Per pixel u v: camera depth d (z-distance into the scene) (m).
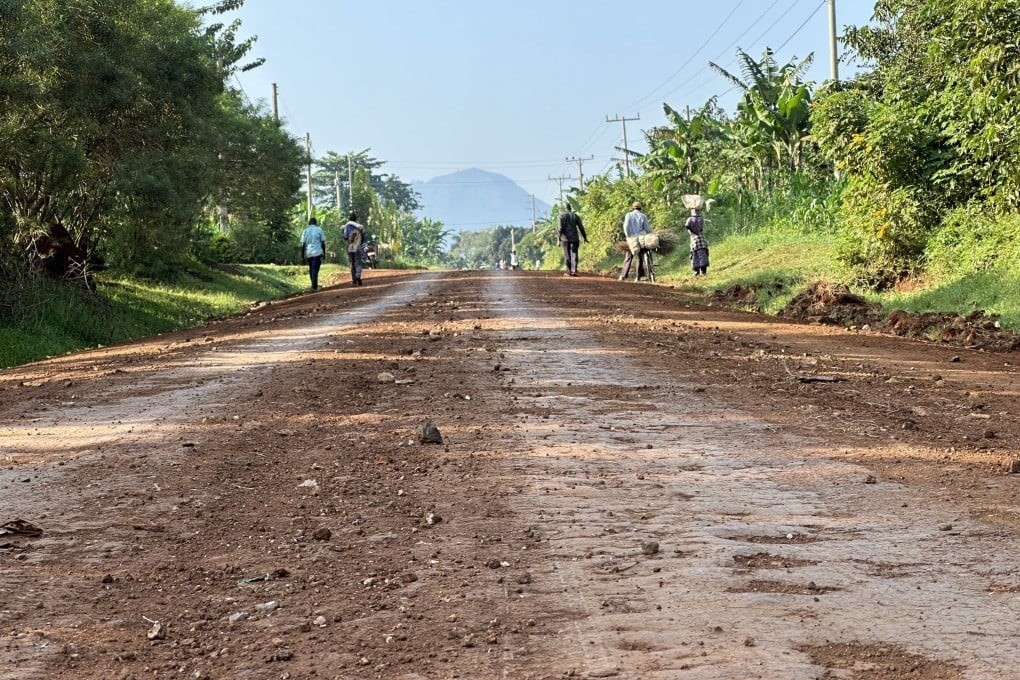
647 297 26.77
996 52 17.70
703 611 4.60
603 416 9.70
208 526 6.30
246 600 4.96
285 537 6.03
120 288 30.14
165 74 29.52
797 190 38.31
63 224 28.14
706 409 9.99
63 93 24.39
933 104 22.81
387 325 19.89
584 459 7.87
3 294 21.62
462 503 6.67
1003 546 5.47
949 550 5.42
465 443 8.55
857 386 11.30
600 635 4.36
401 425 9.41
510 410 10.09
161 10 34.16
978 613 4.48
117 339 23.42
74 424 10.17
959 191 22.50
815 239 32.72
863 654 4.07
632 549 5.60
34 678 4.07
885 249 22.27
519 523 6.18
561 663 4.09
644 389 11.25
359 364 13.85
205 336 20.00
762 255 33.09
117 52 26.11
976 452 7.86
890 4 27.28
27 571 5.48
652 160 54.12
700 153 50.41
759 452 8.01
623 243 35.72
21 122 23.16
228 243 54.03
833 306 20.56
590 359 13.85
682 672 3.94
